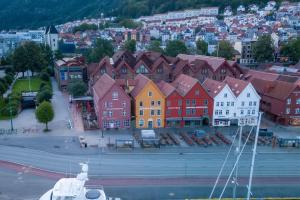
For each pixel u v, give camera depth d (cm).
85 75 11425
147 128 7656
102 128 7412
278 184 5219
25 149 6303
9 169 5484
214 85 8188
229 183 5191
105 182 5125
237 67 10525
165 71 10275
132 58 11594
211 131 7519
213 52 16862
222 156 6197
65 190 3481
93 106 9044
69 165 5669
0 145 6469
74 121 8012
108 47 15712
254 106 7925
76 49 18238
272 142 6869
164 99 7594
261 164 5916
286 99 7988
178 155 6206
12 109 8362
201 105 7769
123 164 5775
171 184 5128
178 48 15650
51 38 19512
